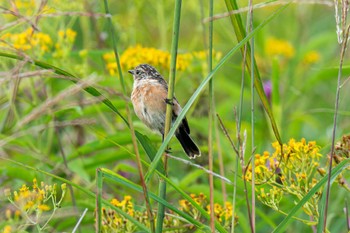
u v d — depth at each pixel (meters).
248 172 8.33
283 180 8.18
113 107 7.30
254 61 7.77
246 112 15.22
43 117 11.61
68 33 12.86
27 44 11.92
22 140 11.66
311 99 16.30
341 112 11.67
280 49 17.39
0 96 11.51
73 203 10.34
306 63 16.95
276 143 8.34
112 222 8.91
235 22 7.70
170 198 11.62
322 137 13.80
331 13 19.05
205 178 12.72
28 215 8.12
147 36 16.62
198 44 17.44
